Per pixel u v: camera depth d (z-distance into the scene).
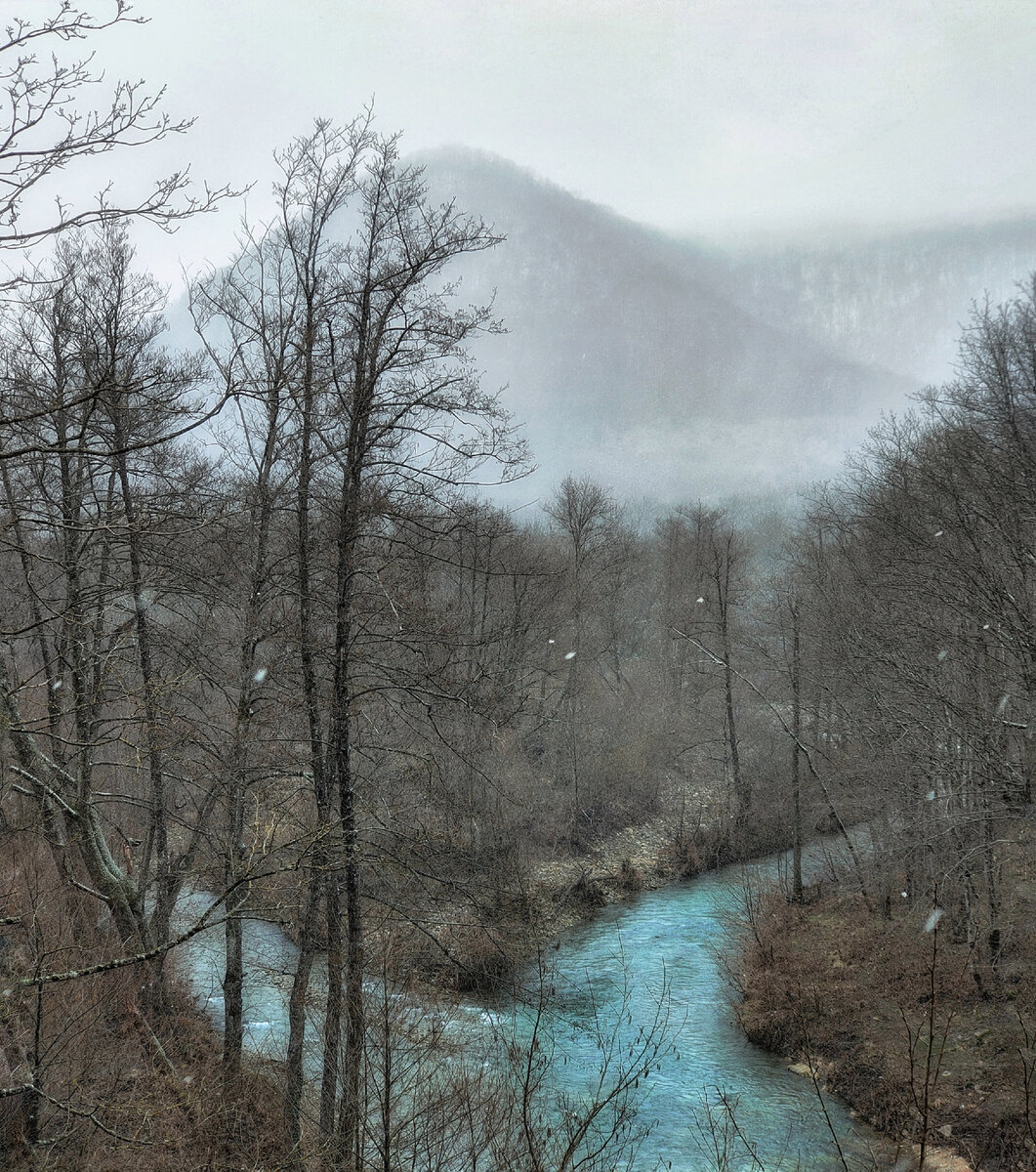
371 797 15.92
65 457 13.66
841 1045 19.70
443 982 18.59
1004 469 19.12
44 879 15.87
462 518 14.16
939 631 20.95
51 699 14.93
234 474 14.59
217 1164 11.91
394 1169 11.01
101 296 15.48
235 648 15.14
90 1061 12.23
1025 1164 14.37
